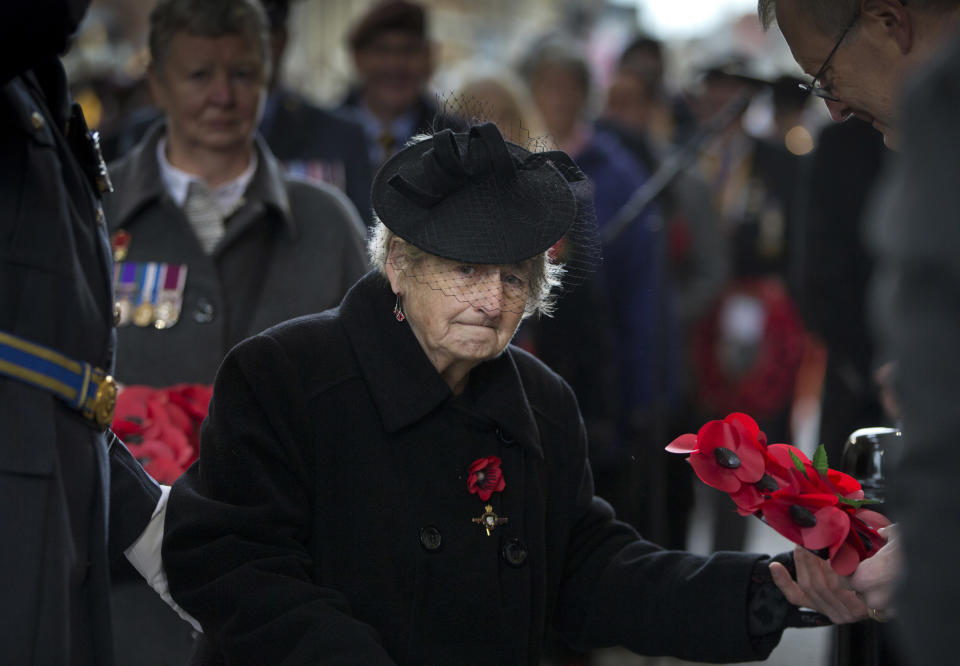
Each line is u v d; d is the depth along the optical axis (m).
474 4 54.50
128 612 9.98
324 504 8.24
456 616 8.16
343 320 8.55
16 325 7.22
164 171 12.41
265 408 8.22
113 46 28.52
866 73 7.65
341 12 40.91
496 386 8.56
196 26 11.93
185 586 8.28
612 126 22.77
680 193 21.56
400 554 8.12
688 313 21.48
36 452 7.15
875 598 8.09
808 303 17.08
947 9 7.26
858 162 16.66
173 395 10.90
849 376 16.73
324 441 8.25
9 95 7.40
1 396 7.16
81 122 8.16
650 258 18.70
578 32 44.19
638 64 25.16
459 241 7.75
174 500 8.45
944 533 4.64
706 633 8.70
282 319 12.13
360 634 7.62
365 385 8.33
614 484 17.31
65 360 7.42
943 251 4.62
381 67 18.77
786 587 8.48
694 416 21.53
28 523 7.06
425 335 8.13
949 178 4.65
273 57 16.64
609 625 8.97
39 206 7.40
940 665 4.67
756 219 22.47
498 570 8.33
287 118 16.64
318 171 16.34
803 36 7.78
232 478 8.20
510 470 8.53
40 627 7.04
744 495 8.35
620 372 18.45
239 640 7.84
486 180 7.97
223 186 12.36
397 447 8.27
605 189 19.14
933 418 4.65
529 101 18.52
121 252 12.15
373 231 8.55
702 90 23.75
